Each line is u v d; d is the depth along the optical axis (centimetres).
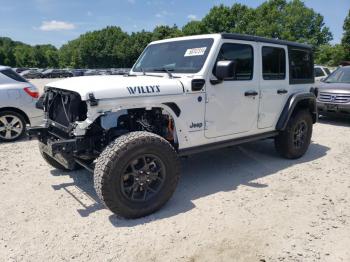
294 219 371
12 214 376
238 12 6088
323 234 342
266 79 506
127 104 360
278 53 527
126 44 8125
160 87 384
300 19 6444
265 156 606
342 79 1019
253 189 454
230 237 333
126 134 360
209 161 575
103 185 339
